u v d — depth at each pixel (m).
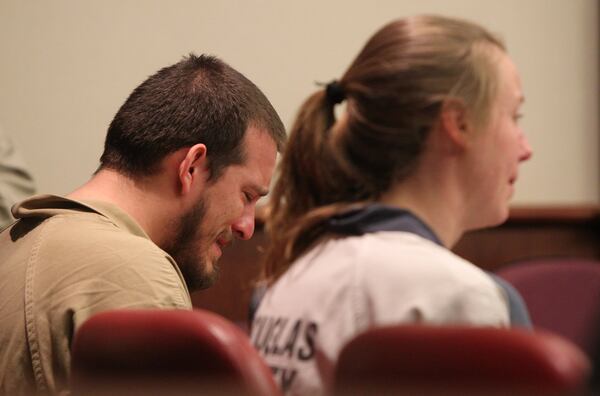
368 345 2.48
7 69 8.96
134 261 3.83
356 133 3.14
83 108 9.15
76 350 3.10
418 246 2.96
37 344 3.78
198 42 9.45
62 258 3.88
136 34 9.26
